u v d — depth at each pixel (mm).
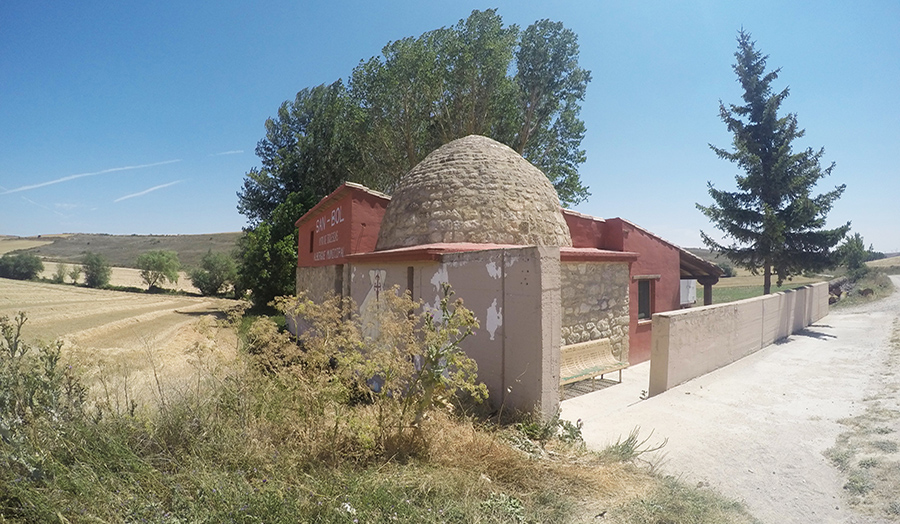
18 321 4438
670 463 4602
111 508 3021
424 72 21281
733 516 3557
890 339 11234
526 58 23453
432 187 10359
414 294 7715
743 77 18016
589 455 4660
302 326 14273
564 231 10773
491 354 5992
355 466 3852
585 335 9258
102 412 4285
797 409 6180
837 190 16594
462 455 4137
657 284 12156
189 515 2957
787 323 12789
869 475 4180
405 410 4273
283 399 4324
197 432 4078
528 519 3314
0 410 3676
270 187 32031
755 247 17672
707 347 8398
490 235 9656
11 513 2996
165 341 15852
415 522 3072
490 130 22375
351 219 11102
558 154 25422
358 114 24172
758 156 16984
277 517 2939
